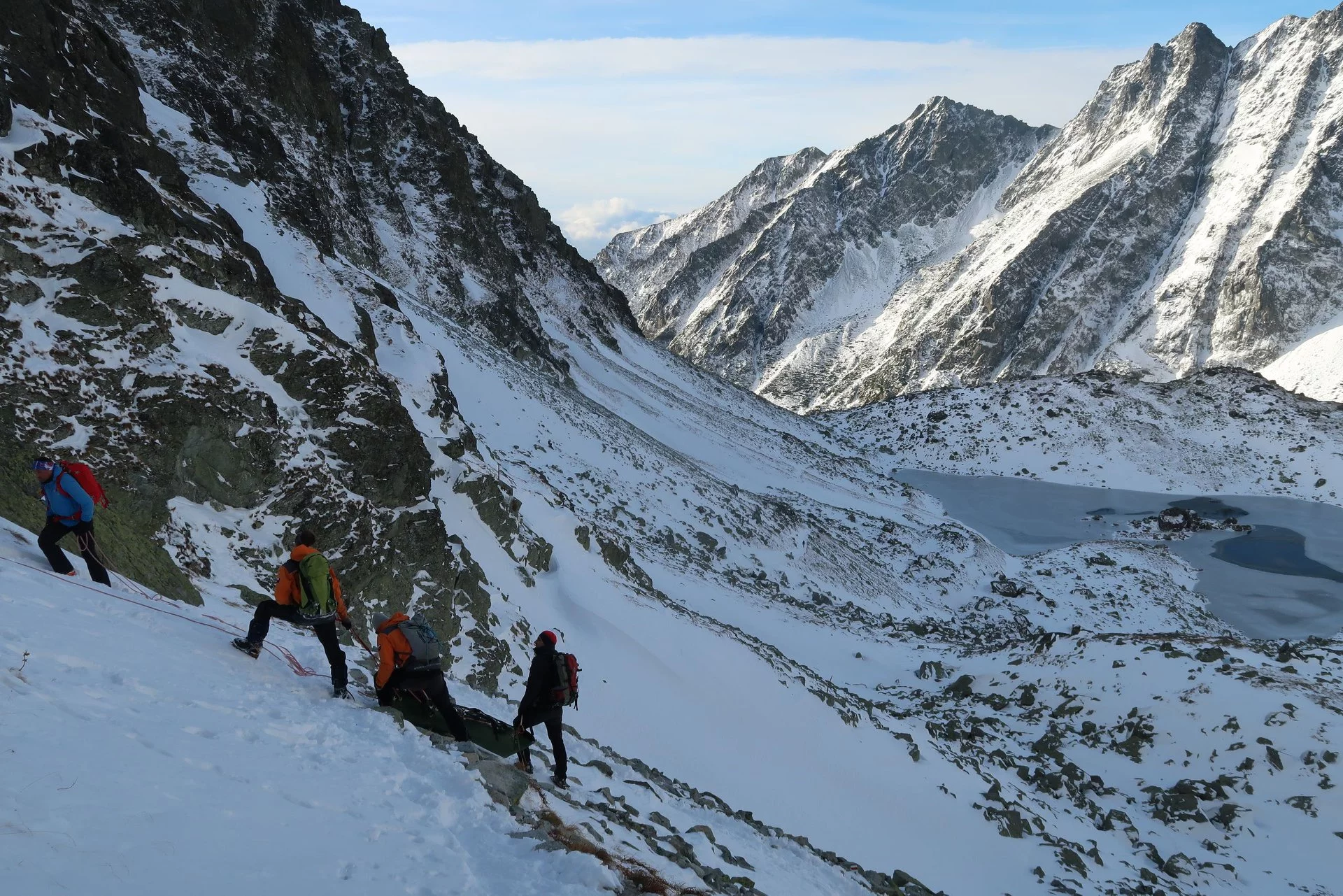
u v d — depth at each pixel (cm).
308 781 669
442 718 989
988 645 3962
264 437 1614
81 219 1516
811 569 4853
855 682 3488
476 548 2270
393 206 6419
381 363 2762
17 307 1333
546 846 718
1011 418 12650
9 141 1490
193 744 646
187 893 460
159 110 3152
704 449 7256
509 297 7150
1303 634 5759
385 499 1847
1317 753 2555
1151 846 2339
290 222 3247
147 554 1159
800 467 8169
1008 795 2372
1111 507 9912
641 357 10031
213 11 4978
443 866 618
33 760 517
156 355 1502
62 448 1270
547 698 971
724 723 2109
